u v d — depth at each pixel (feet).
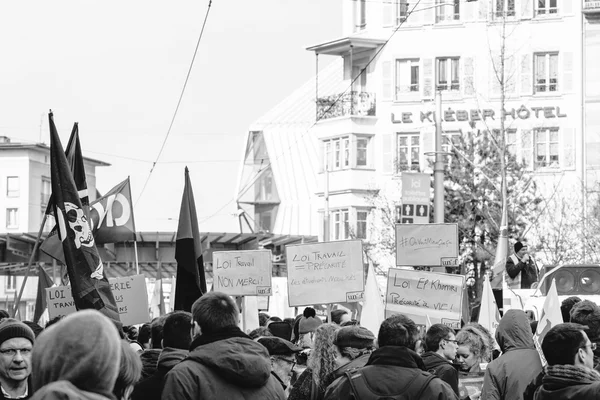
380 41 200.95
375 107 202.39
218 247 146.00
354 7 205.98
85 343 16.11
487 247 157.89
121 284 51.60
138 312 51.67
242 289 57.77
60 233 37.24
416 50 199.21
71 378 16.01
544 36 193.47
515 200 158.40
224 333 27.22
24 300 289.74
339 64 224.12
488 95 194.49
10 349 27.12
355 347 32.91
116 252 139.54
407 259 61.77
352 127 202.08
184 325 29.96
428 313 47.75
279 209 248.52
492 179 159.74
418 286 47.75
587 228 157.89
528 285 78.18
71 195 37.29
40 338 16.51
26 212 333.62
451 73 197.77
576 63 191.93
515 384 32.27
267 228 253.65
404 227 61.77
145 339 46.26
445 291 47.70
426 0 198.70
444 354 35.42
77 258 37.14
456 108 196.13
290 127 251.39
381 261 187.32
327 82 223.51
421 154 198.80
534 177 182.70
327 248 51.37
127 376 20.92
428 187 106.11
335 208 205.16
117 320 37.27
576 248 161.58
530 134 192.54
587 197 165.58
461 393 37.55
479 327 39.45
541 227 162.91
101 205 63.87
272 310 109.19
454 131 195.72
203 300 27.43
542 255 163.84
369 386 27.58
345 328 33.14
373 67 202.80
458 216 158.92
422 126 198.59
